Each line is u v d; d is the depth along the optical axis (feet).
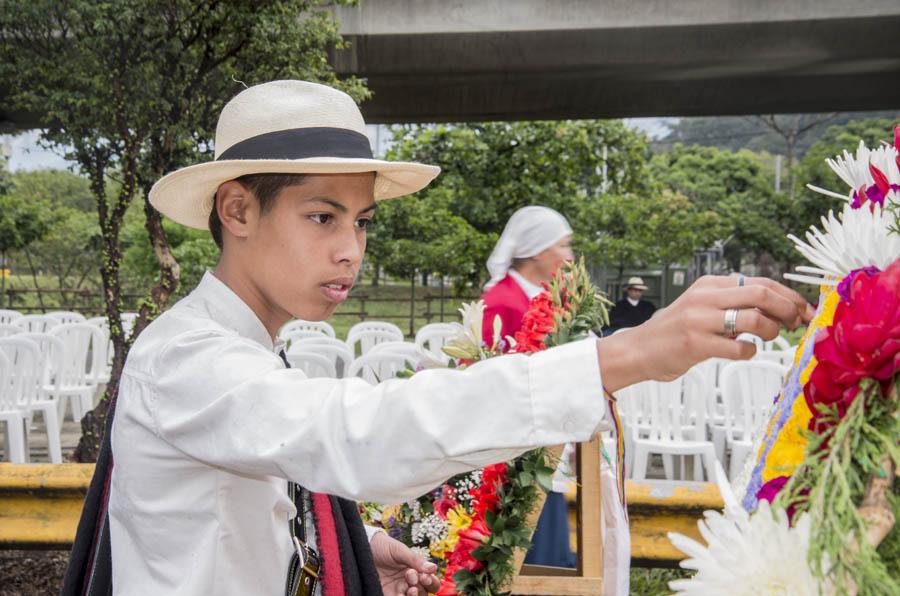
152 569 3.57
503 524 5.57
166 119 19.81
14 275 61.67
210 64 19.77
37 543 11.58
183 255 38.58
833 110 37.86
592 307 6.34
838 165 3.17
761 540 2.27
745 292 2.53
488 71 33.65
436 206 44.01
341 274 3.64
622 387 2.69
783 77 35.81
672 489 10.48
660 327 2.58
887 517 2.32
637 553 10.25
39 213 52.65
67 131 19.39
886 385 2.37
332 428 2.87
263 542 3.68
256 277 3.73
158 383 3.32
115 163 20.71
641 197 52.75
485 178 43.55
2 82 19.57
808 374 2.77
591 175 51.01
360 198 3.67
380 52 32.68
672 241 52.08
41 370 20.38
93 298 54.34
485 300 10.54
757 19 32.19
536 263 10.69
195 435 3.16
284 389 3.03
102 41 18.22
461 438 2.69
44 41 19.43
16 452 18.25
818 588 2.18
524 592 6.39
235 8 19.21
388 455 2.76
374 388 2.95
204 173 3.57
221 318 3.76
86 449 18.85
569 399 2.64
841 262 2.60
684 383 18.94
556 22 32.45
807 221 78.13
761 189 81.97
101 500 3.94
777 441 2.87
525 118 37.47
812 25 32.17
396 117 37.19
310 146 3.57
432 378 2.83
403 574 4.96
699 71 33.83
